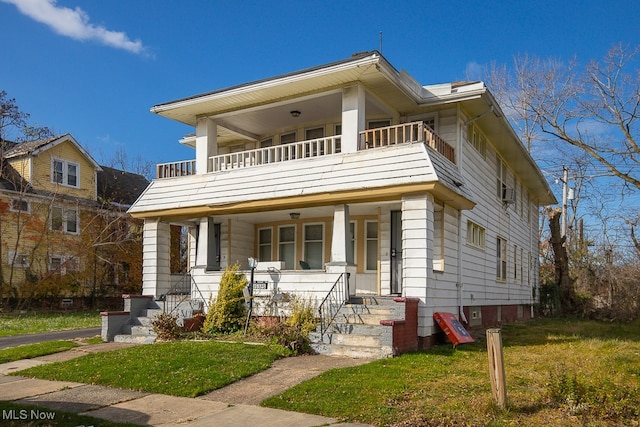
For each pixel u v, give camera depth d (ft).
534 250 100.63
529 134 101.55
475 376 30.12
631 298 87.25
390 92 49.39
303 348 37.83
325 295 45.75
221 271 52.13
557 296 99.55
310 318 41.14
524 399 24.99
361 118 47.14
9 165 92.43
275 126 61.11
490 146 66.39
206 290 52.85
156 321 45.50
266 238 62.69
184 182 55.98
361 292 54.08
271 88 49.39
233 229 60.64
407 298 39.45
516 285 81.25
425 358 35.53
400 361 34.17
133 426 22.25
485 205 62.75
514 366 34.37
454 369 32.01
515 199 81.15
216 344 39.19
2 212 87.51
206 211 52.95
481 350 40.60
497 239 69.87
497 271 69.31
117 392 28.48
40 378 32.17
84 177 103.30
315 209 51.52
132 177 124.57
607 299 100.17
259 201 49.42
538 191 97.19
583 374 28.94
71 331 57.72
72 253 95.04
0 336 53.16
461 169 51.52
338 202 46.39
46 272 90.38
